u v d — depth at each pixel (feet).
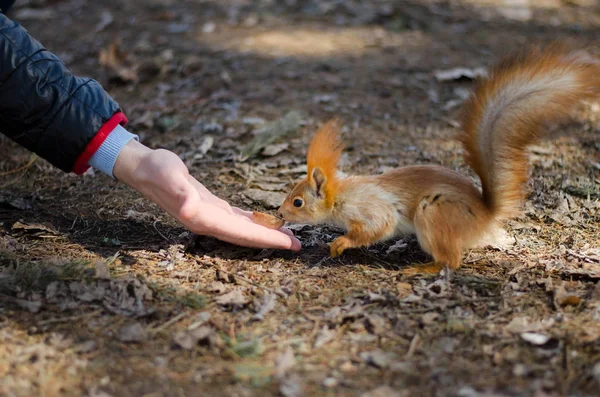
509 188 5.29
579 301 5.10
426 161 6.34
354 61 7.87
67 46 8.47
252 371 4.82
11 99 5.38
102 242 5.57
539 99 5.25
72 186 6.09
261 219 5.49
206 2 10.46
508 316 5.05
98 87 5.49
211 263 5.41
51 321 5.01
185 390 4.74
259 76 7.54
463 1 10.51
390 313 5.08
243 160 6.37
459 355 4.87
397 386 4.75
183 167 5.32
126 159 5.39
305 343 4.94
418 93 7.27
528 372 4.78
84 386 4.75
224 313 5.10
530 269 5.34
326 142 5.47
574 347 4.88
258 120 6.85
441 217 5.27
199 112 6.99
